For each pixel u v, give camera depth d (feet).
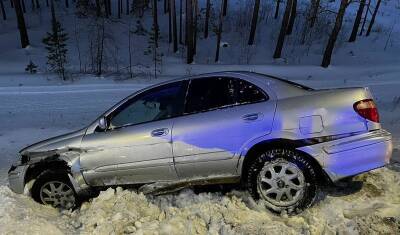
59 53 61.77
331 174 14.30
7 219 14.69
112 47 87.92
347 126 14.35
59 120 35.76
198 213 14.53
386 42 98.43
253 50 90.02
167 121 15.69
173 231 13.56
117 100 43.19
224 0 106.42
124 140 15.88
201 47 92.99
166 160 15.48
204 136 15.10
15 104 42.04
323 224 13.52
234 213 14.32
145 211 15.07
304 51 90.33
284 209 14.44
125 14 115.55
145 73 66.28
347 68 76.64
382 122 30.86
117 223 14.16
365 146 14.21
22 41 83.66
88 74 61.98
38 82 54.75
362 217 14.01
